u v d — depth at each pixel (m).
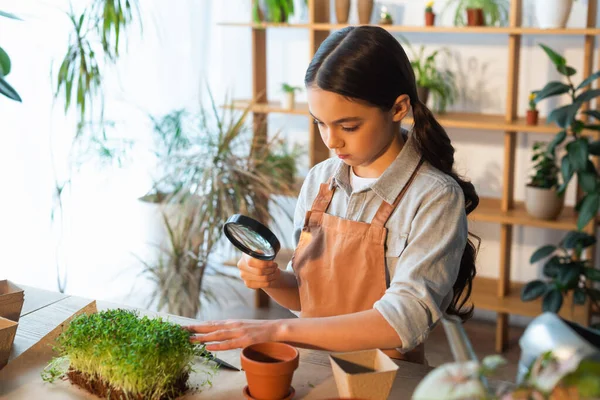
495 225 3.84
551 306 3.22
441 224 1.52
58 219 3.68
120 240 3.96
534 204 3.35
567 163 3.05
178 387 1.31
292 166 3.68
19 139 3.46
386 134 1.52
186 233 3.35
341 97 1.43
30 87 3.42
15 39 3.32
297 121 4.15
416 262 1.49
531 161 3.65
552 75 3.57
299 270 1.70
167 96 3.95
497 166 3.77
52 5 3.38
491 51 3.66
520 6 3.31
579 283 3.53
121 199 3.92
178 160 3.42
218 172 3.27
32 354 1.47
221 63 4.27
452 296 1.70
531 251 3.79
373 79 1.43
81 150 3.59
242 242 1.58
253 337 1.42
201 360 1.45
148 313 1.70
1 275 3.54
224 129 3.70
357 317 1.44
